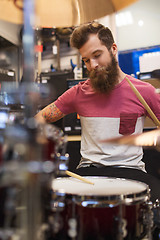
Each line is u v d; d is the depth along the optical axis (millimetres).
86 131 1179
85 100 1209
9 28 3127
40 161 378
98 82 1131
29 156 364
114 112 1142
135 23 2928
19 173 354
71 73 1924
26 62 400
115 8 858
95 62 1152
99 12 913
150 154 1585
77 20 939
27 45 400
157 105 1147
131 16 2943
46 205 435
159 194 834
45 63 2891
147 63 2213
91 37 1138
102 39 1149
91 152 1127
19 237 375
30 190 379
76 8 912
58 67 2463
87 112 1183
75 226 513
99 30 1159
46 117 1270
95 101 1183
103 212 525
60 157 502
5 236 375
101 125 1134
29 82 399
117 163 1062
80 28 1167
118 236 526
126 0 796
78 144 1648
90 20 951
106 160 1082
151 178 950
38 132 376
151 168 1583
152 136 553
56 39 2408
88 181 704
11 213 380
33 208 382
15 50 3148
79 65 2549
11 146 356
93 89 1173
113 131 1128
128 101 1147
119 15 2973
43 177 395
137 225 562
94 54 1144
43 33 2293
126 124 1130
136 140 501
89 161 1116
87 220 527
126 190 598
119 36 2984
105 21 2682
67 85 1815
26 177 360
